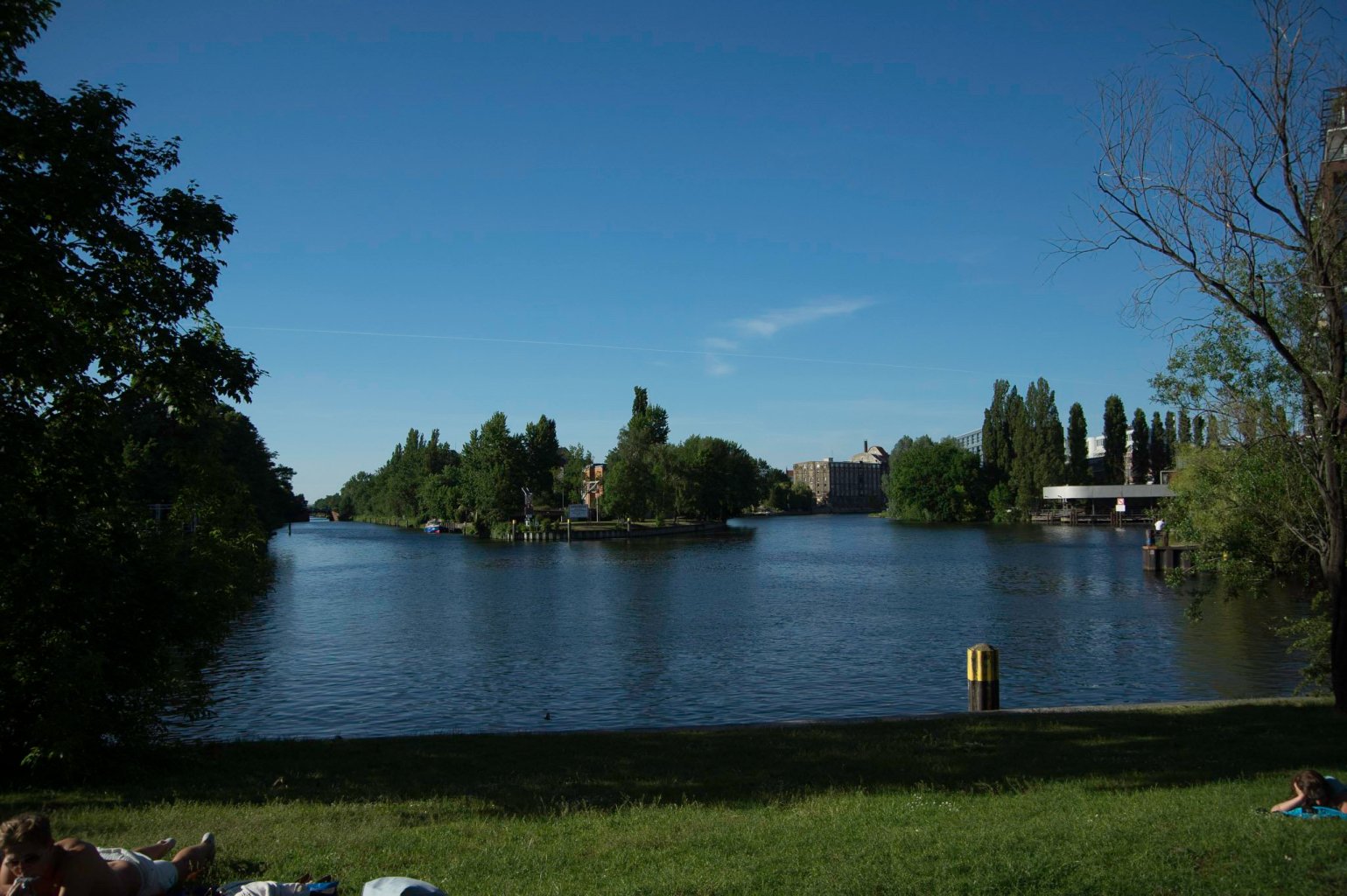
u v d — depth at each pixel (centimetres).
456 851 855
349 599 5172
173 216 1491
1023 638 3547
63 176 1269
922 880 715
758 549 9969
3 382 1272
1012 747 1447
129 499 1530
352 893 724
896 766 1323
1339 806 897
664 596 5228
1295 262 1647
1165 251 1641
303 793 1205
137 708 1411
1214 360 1884
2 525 1212
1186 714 1738
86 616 1339
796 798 1112
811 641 3512
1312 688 2547
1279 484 2003
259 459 8788
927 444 16438
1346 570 1688
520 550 10469
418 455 19512
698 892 706
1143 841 807
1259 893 686
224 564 1722
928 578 6097
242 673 2955
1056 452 14538
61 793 1209
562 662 3125
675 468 14425
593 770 1341
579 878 754
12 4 1311
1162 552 6025
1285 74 1522
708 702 2497
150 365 1519
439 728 2230
